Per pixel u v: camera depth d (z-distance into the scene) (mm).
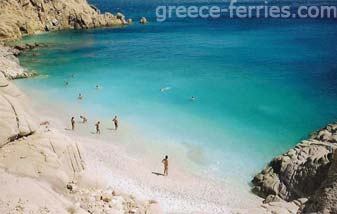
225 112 40938
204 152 31766
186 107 42281
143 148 32219
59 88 48719
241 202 24938
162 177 27562
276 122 38250
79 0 108438
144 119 38531
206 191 26047
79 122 37406
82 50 75062
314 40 86062
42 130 22344
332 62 64250
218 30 103188
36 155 19531
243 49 76312
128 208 20922
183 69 59844
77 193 19906
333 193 10492
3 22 82375
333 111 41031
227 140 34062
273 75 56344
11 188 16172
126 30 102312
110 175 26234
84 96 45531
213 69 59938
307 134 35156
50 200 16125
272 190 25562
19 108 21688
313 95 46844
